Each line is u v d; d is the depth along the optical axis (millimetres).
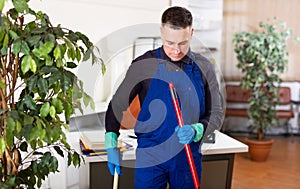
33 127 1278
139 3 2873
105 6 2713
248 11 5523
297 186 3729
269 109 4465
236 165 4340
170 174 1866
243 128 5805
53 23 2486
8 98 1373
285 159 4570
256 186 3715
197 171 1915
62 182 2361
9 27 1250
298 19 5480
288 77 5617
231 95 5543
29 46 1256
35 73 1328
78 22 2604
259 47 4258
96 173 2148
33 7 2377
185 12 1560
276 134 5805
